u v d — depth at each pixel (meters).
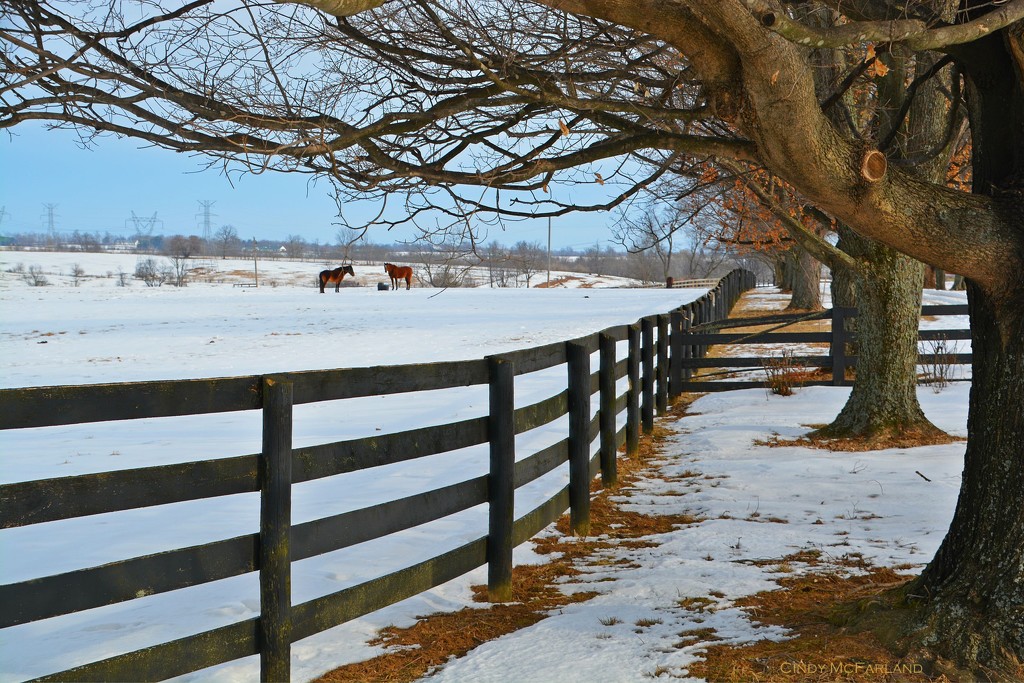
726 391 15.20
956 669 3.72
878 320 10.74
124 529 6.77
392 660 4.35
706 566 5.75
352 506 7.37
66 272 100.38
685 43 3.49
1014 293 4.02
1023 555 3.86
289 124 4.19
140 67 4.23
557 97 4.54
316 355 22.89
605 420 8.39
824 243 10.73
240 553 3.72
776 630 4.41
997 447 4.08
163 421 13.45
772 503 7.53
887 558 5.77
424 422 12.73
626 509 7.64
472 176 4.73
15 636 4.66
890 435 10.48
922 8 4.38
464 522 6.91
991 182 4.40
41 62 3.90
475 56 4.47
